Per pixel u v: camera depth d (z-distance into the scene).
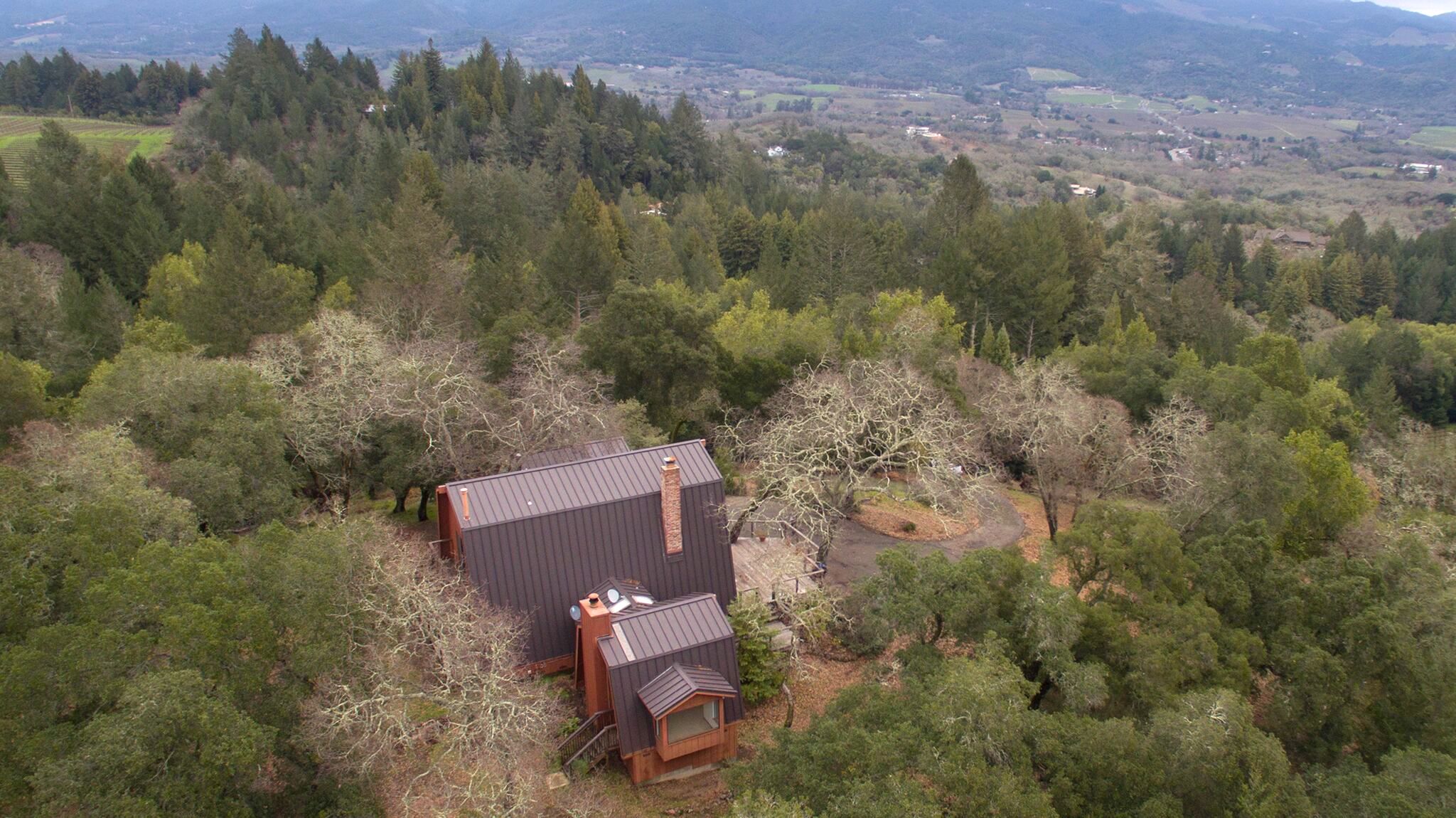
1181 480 33.62
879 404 34.22
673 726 23.06
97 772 14.31
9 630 17.20
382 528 25.09
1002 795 16.52
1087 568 24.95
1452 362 72.44
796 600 26.45
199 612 16.64
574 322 54.16
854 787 17.06
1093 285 73.19
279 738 17.47
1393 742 21.66
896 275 73.94
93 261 60.97
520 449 33.22
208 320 43.19
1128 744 18.25
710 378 42.00
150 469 25.14
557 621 25.28
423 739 21.27
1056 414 36.59
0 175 71.81
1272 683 23.73
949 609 22.34
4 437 31.72
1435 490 44.47
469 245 78.38
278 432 29.34
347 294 53.31
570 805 20.64
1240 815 17.73
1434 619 23.39
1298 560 29.05
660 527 26.70
